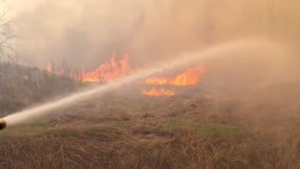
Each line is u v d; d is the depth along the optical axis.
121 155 7.59
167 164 7.46
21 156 7.49
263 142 8.11
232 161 7.53
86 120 9.77
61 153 7.57
